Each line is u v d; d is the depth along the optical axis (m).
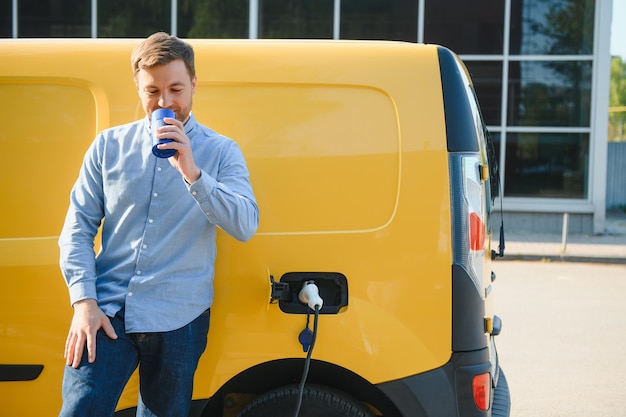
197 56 2.75
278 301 2.63
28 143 2.76
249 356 2.64
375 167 2.66
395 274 2.63
